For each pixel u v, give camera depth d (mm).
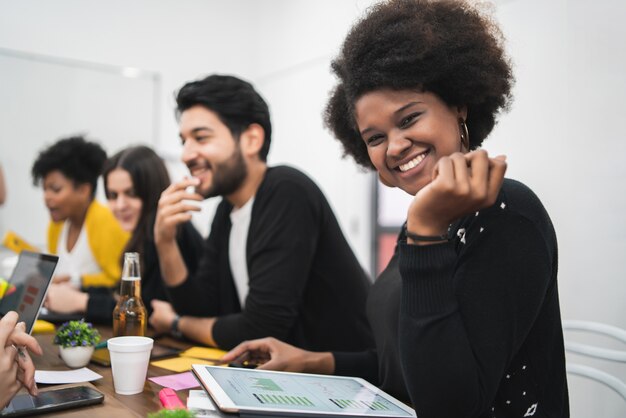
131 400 863
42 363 1100
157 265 1717
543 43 2105
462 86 793
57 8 3236
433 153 800
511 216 752
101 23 3373
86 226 2168
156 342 1389
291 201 1426
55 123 3238
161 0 3568
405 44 770
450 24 825
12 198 3105
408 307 723
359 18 896
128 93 3461
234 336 1322
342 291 1531
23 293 1204
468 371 701
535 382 837
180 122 1491
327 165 3287
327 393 837
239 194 1518
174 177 3576
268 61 3828
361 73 803
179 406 793
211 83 1432
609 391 1891
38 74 3188
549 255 769
